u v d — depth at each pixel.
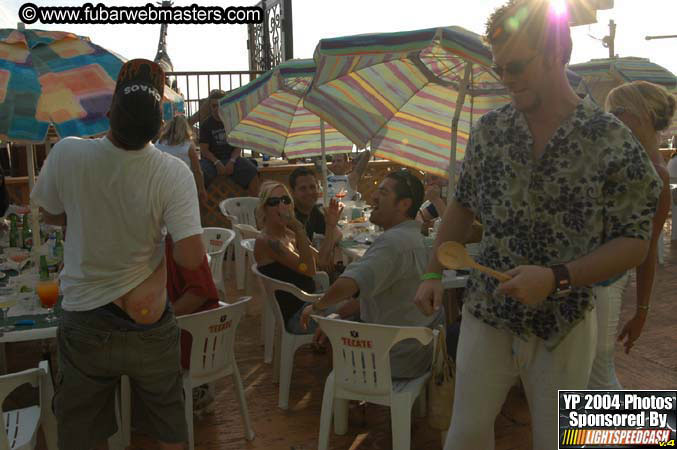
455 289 3.81
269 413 3.56
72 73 3.55
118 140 2.01
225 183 7.64
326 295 2.79
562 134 1.50
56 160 2.05
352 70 3.49
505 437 3.22
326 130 6.03
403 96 3.77
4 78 3.35
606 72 6.79
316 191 4.75
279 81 5.26
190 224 2.11
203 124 7.61
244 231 5.50
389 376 2.74
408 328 2.63
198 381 3.04
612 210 1.48
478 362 1.70
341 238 4.62
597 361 2.43
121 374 2.22
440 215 4.61
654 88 2.27
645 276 2.24
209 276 3.05
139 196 2.03
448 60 3.51
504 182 1.60
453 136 3.46
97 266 2.07
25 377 2.37
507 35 1.46
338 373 2.87
